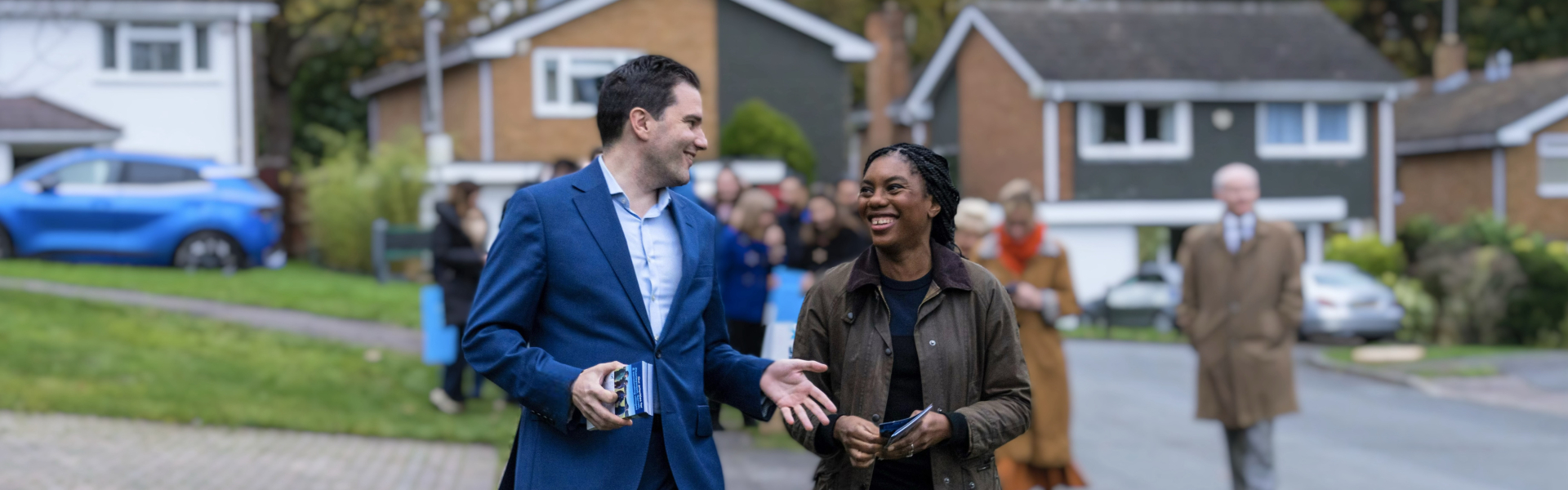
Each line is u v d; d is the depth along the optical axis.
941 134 35.12
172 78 26.69
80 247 19.08
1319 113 31.05
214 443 8.44
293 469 7.81
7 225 18.84
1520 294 23.47
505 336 3.59
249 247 19.91
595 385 3.46
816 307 4.08
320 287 17.81
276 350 12.30
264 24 32.28
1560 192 33.97
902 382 3.91
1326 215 30.86
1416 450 10.47
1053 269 7.58
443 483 7.66
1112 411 12.55
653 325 3.76
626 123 3.77
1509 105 34.78
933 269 3.97
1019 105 31.03
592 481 3.63
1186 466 9.39
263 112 35.38
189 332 12.77
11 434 8.08
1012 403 3.91
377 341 13.40
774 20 27.75
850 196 10.11
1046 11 31.78
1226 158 30.47
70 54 25.67
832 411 3.77
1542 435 11.33
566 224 3.67
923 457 3.92
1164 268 26.83
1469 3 48.72
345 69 37.38
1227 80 30.00
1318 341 23.64
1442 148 35.41
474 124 27.00
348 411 9.99
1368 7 49.16
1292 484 8.91
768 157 25.36
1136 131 30.27
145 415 9.08
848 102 28.17
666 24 27.20
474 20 32.84
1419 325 24.23
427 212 24.61
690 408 3.79
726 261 9.23
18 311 12.75
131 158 19.58
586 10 26.75
